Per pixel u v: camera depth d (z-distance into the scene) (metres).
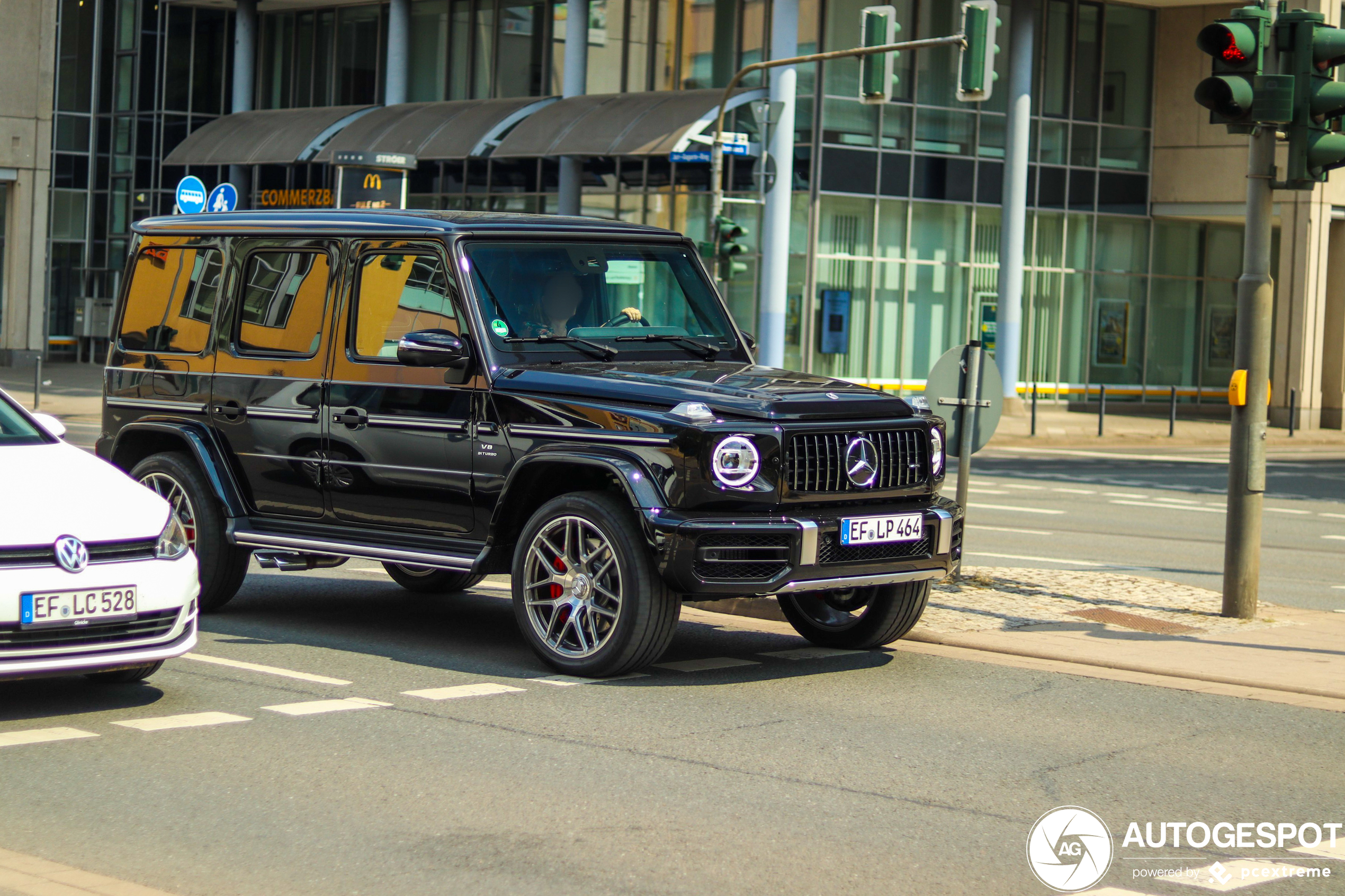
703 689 7.90
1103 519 18.05
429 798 5.87
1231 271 41.59
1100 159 39.22
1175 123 39.59
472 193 39.34
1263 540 16.77
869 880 5.04
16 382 39.19
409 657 8.59
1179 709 7.73
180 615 7.16
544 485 8.35
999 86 37.12
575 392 8.06
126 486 7.42
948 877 5.10
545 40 39.66
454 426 8.43
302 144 41.66
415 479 8.60
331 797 5.86
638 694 7.74
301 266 9.30
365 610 10.22
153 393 9.90
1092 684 8.27
